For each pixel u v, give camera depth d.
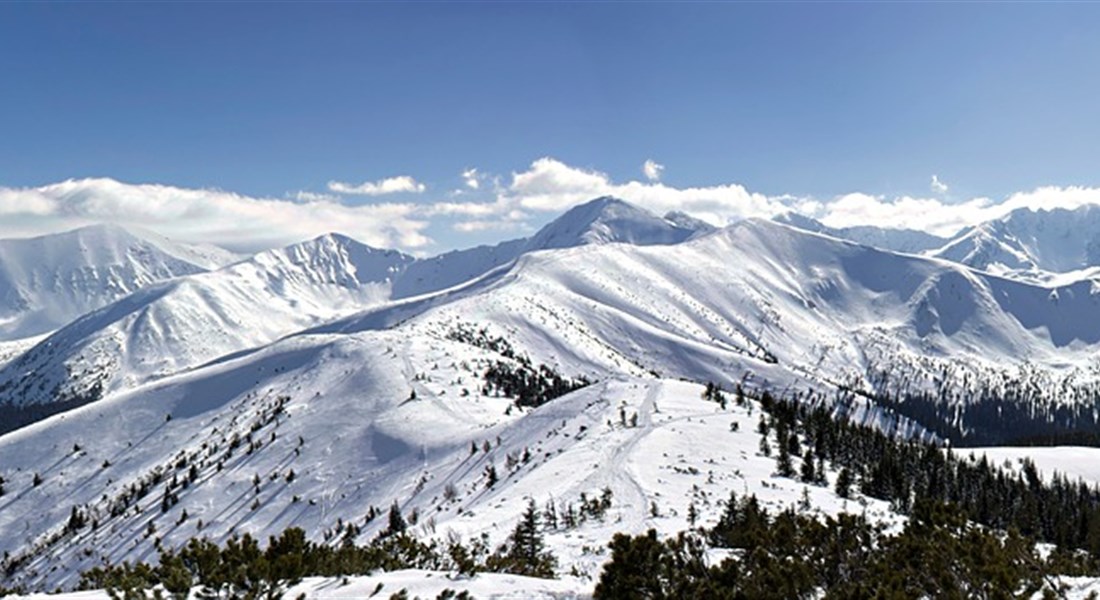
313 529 148.38
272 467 188.88
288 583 19.33
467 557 34.44
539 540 42.09
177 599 17.98
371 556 27.17
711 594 17.48
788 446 106.25
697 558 21.48
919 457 139.75
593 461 91.75
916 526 20.02
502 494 82.56
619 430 115.31
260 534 154.38
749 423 123.44
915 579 17.42
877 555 19.58
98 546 164.38
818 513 56.25
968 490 125.00
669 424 117.56
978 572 16.83
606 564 19.28
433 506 122.50
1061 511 112.88
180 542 156.88
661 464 86.69
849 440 128.62
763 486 75.31
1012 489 135.25
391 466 171.88
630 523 52.78
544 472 90.12
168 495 179.62
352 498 160.38
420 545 33.75
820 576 19.47
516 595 21.81
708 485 74.56
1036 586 17.14
